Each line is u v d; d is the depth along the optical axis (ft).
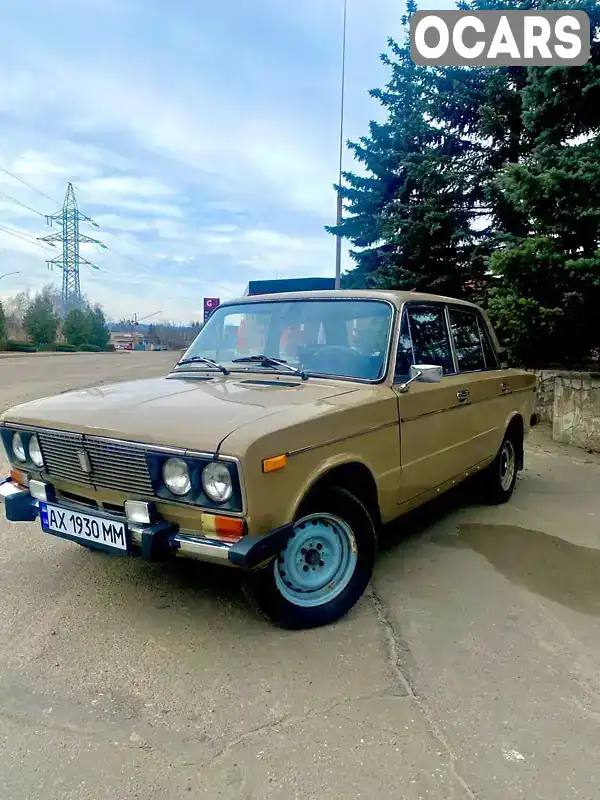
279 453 8.36
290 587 9.46
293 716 7.48
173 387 11.19
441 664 8.68
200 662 8.66
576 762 6.71
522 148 33.24
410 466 11.72
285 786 6.34
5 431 10.82
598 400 24.64
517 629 9.74
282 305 13.01
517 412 17.24
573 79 24.27
